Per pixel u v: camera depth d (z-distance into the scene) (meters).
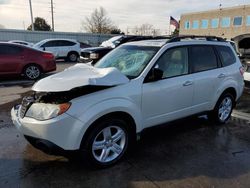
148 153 4.41
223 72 5.50
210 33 55.19
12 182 3.53
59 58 20.47
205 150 4.57
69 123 3.50
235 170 3.94
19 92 8.73
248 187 3.53
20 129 3.76
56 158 4.16
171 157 4.29
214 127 5.69
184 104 4.81
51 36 37.19
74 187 3.46
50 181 3.57
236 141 4.98
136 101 4.06
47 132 3.49
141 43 4.92
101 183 3.55
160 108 4.43
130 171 3.85
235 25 50.16
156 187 3.48
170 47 4.60
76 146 3.58
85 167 3.91
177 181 3.62
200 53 5.12
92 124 3.66
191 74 4.89
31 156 4.21
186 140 4.98
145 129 4.36
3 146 4.56
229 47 5.87
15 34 35.59
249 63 7.93
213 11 54.06
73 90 3.62
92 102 3.63
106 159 3.91
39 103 3.67
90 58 11.89
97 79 3.68
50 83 3.74
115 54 4.98
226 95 5.74
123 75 4.03
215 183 3.60
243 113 6.79
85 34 38.88
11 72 10.77
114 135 3.97
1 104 7.18
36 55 11.23
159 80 4.37
